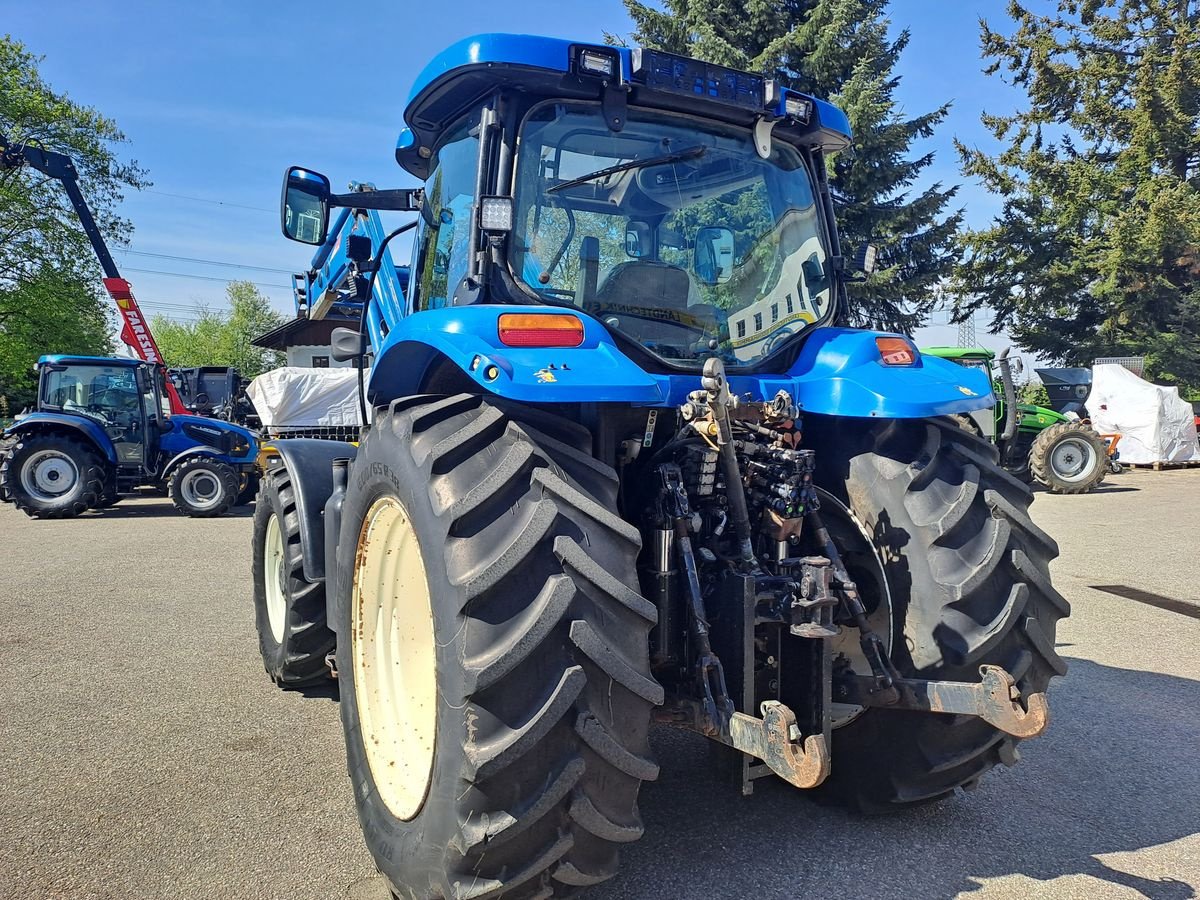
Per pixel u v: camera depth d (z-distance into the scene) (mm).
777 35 18328
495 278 2623
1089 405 15844
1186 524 9484
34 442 11039
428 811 2078
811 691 2311
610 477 2182
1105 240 22406
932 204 18422
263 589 4484
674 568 2385
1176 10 23344
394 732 2537
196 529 10109
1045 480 12414
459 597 1919
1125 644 5074
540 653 1907
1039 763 3375
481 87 2771
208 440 12273
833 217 3367
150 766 3344
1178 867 2602
